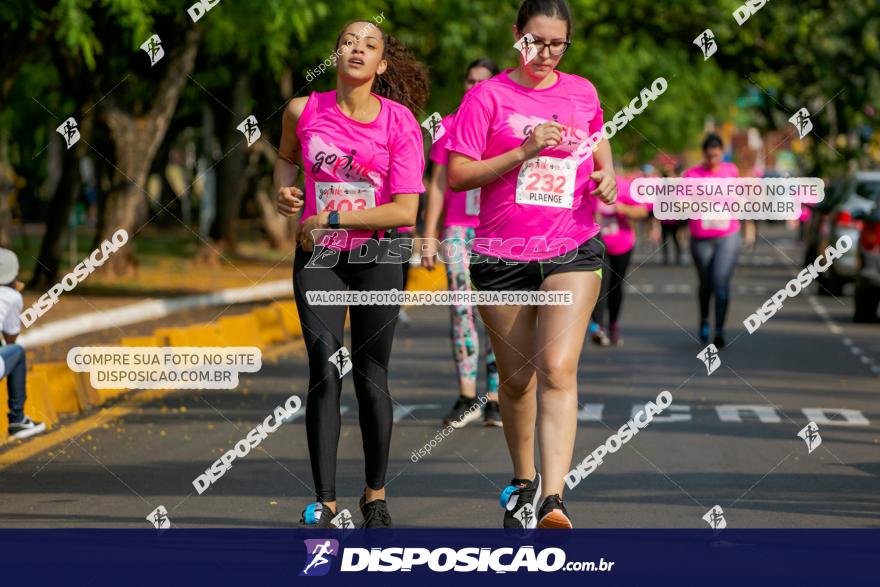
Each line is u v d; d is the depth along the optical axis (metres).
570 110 12.15
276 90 69.56
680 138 102.00
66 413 22.52
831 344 34.06
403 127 12.48
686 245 87.69
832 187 54.50
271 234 82.56
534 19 12.02
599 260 12.30
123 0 33.75
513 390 12.46
